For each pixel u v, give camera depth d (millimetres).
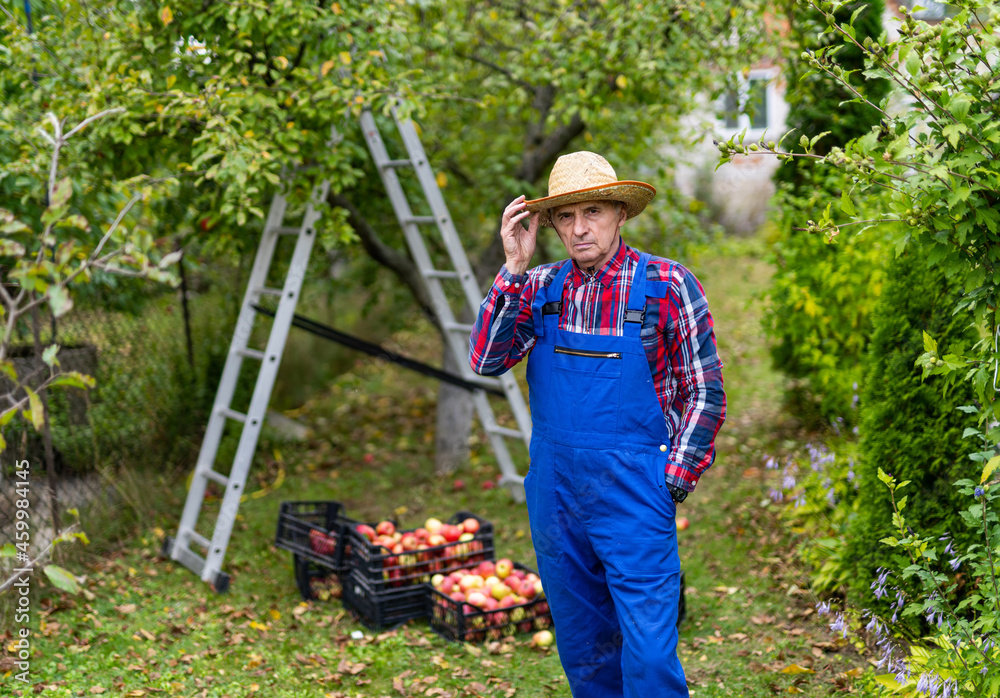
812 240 5137
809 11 4797
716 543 4508
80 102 3930
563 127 5926
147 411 5477
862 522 3492
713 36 4848
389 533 4098
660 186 6707
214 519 5180
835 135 5203
